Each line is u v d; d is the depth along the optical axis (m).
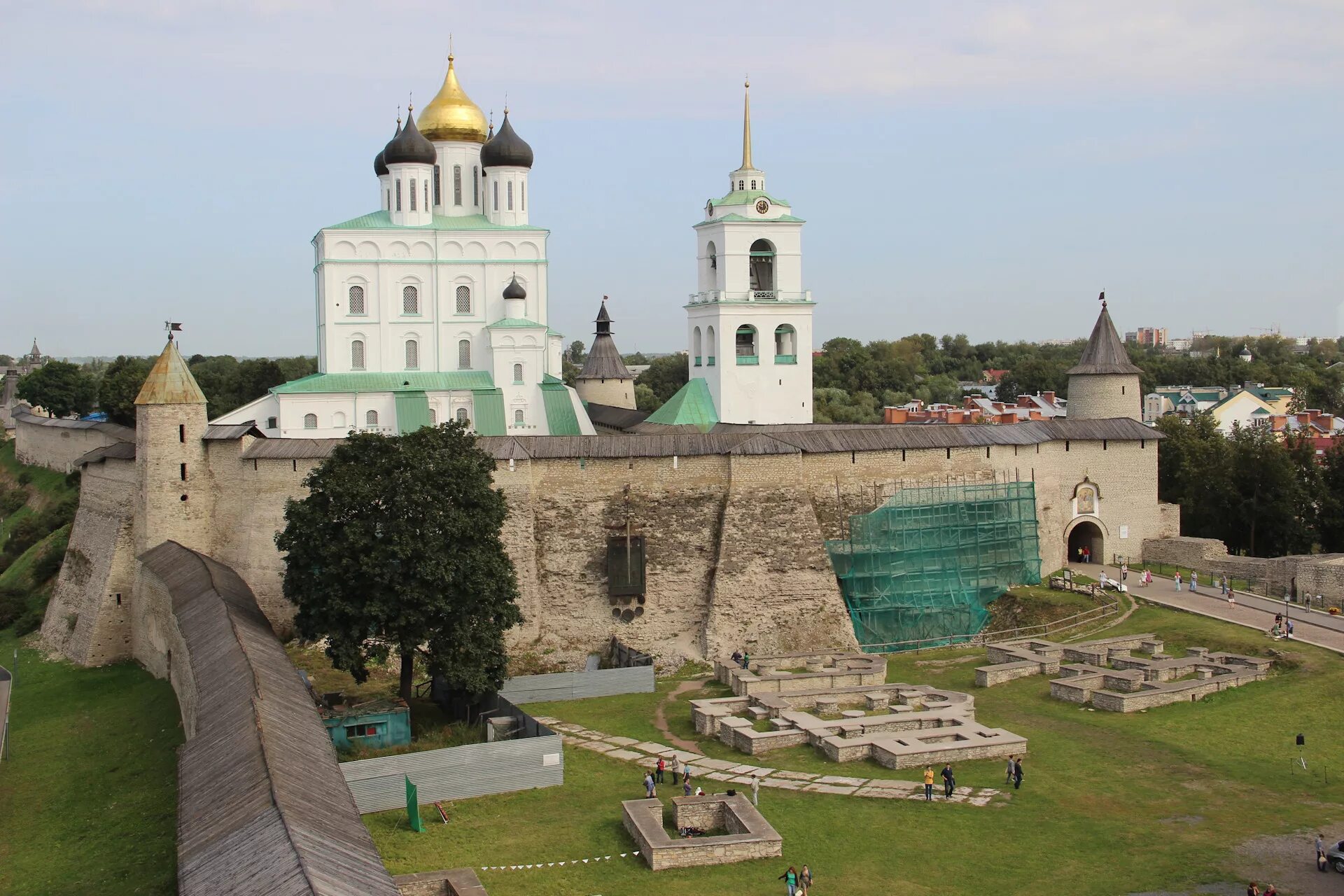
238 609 55.41
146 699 63.78
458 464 60.12
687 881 40.34
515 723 55.78
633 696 64.56
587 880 40.56
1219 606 73.31
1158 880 40.22
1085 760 51.38
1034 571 81.81
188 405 73.75
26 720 64.06
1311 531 94.75
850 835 44.12
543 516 74.38
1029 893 39.53
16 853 45.78
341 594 57.56
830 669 65.75
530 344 106.38
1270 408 191.62
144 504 73.56
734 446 76.00
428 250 107.75
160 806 48.25
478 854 42.75
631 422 117.38
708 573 75.00
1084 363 93.94
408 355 108.06
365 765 47.34
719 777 50.62
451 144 114.25
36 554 99.88
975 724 54.62
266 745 34.59
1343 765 50.09
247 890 26.05
